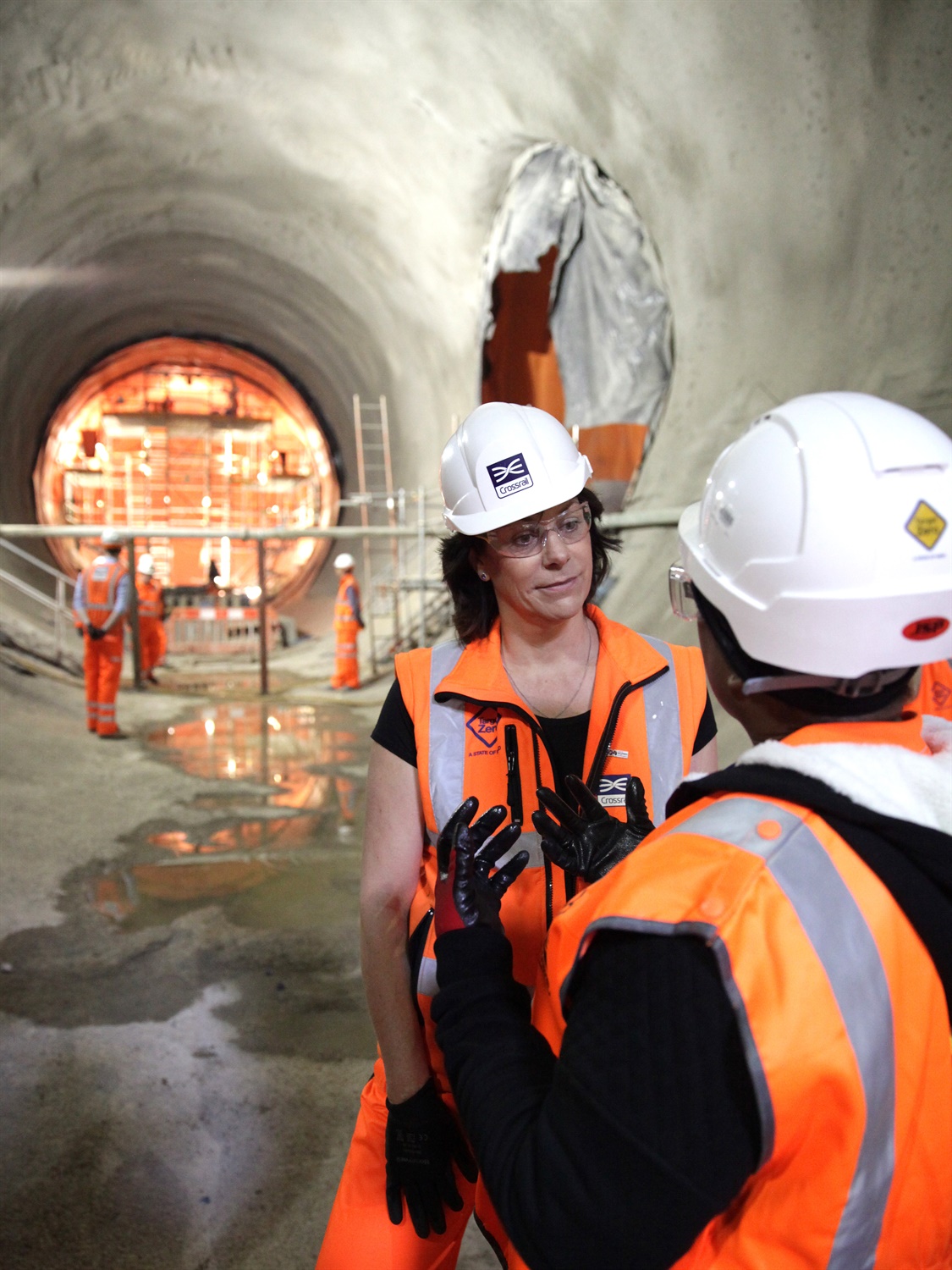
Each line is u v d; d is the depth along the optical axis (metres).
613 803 1.44
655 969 0.71
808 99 5.79
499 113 8.76
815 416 0.83
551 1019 0.93
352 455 19.12
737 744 4.59
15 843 5.13
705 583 0.88
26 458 17.67
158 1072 3.00
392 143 10.24
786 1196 0.70
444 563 1.59
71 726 8.40
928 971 0.71
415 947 1.43
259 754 7.62
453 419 13.03
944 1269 0.78
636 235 7.88
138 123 10.64
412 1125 1.39
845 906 0.70
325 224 12.89
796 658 0.80
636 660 1.51
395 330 14.24
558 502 1.44
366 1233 1.45
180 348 20.67
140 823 5.64
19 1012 3.36
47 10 8.55
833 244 5.86
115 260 14.69
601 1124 0.69
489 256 9.10
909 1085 0.70
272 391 22.62
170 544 23.47
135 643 10.85
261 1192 2.46
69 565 19.33
